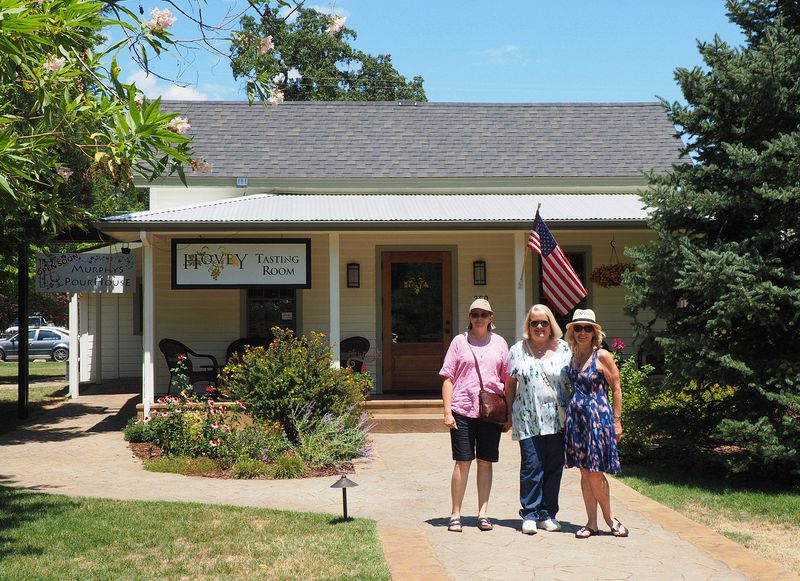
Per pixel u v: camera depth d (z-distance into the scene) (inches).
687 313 416.2
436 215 585.9
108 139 254.5
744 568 256.4
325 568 258.4
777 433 375.9
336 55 1499.8
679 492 377.1
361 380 526.3
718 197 397.1
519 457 465.1
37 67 240.5
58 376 1131.9
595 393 293.0
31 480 407.8
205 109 786.2
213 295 675.4
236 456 437.7
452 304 681.0
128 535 296.7
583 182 728.3
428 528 309.4
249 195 717.3
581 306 676.1
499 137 781.3
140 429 524.7
